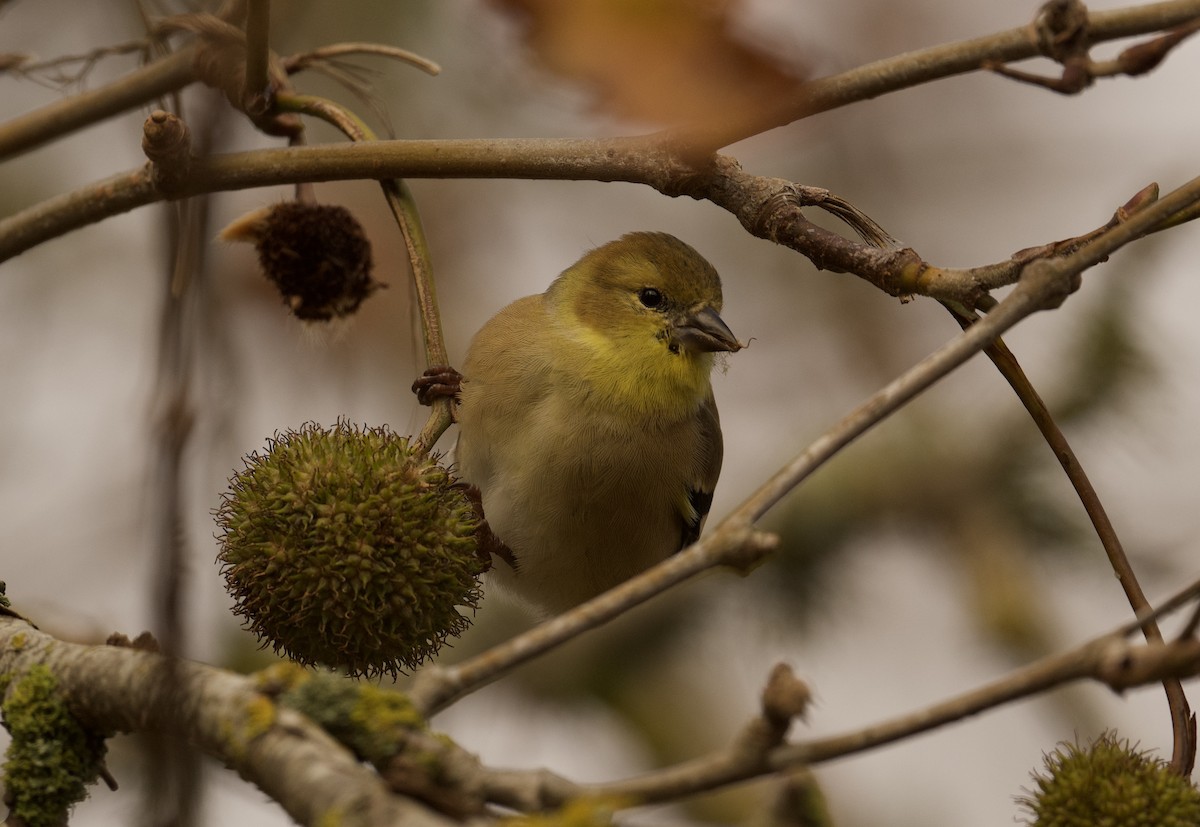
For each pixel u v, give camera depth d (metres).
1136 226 5.28
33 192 13.38
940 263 15.86
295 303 8.03
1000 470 13.45
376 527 6.45
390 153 6.91
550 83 3.68
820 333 15.86
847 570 13.34
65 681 5.51
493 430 10.51
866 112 15.91
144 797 5.15
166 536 4.84
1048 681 4.19
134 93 7.16
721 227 16.20
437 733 4.97
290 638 6.53
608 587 11.11
